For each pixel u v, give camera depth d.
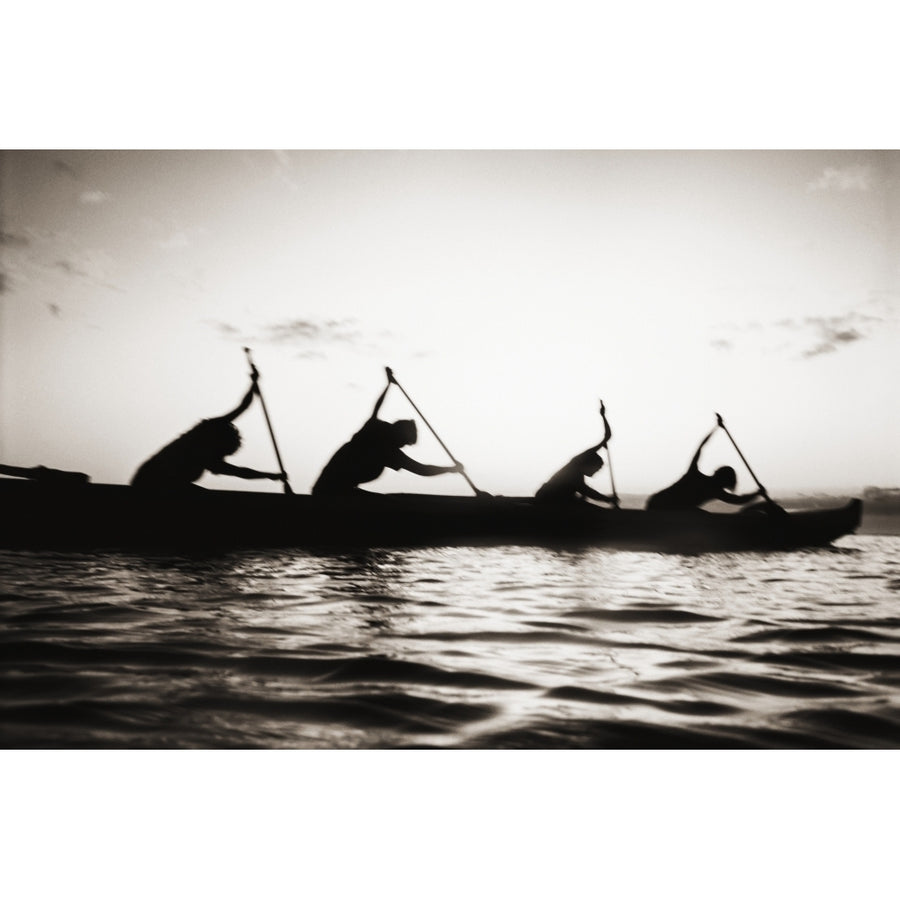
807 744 1.77
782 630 2.82
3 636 2.53
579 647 2.53
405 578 3.82
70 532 4.38
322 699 1.99
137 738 1.75
